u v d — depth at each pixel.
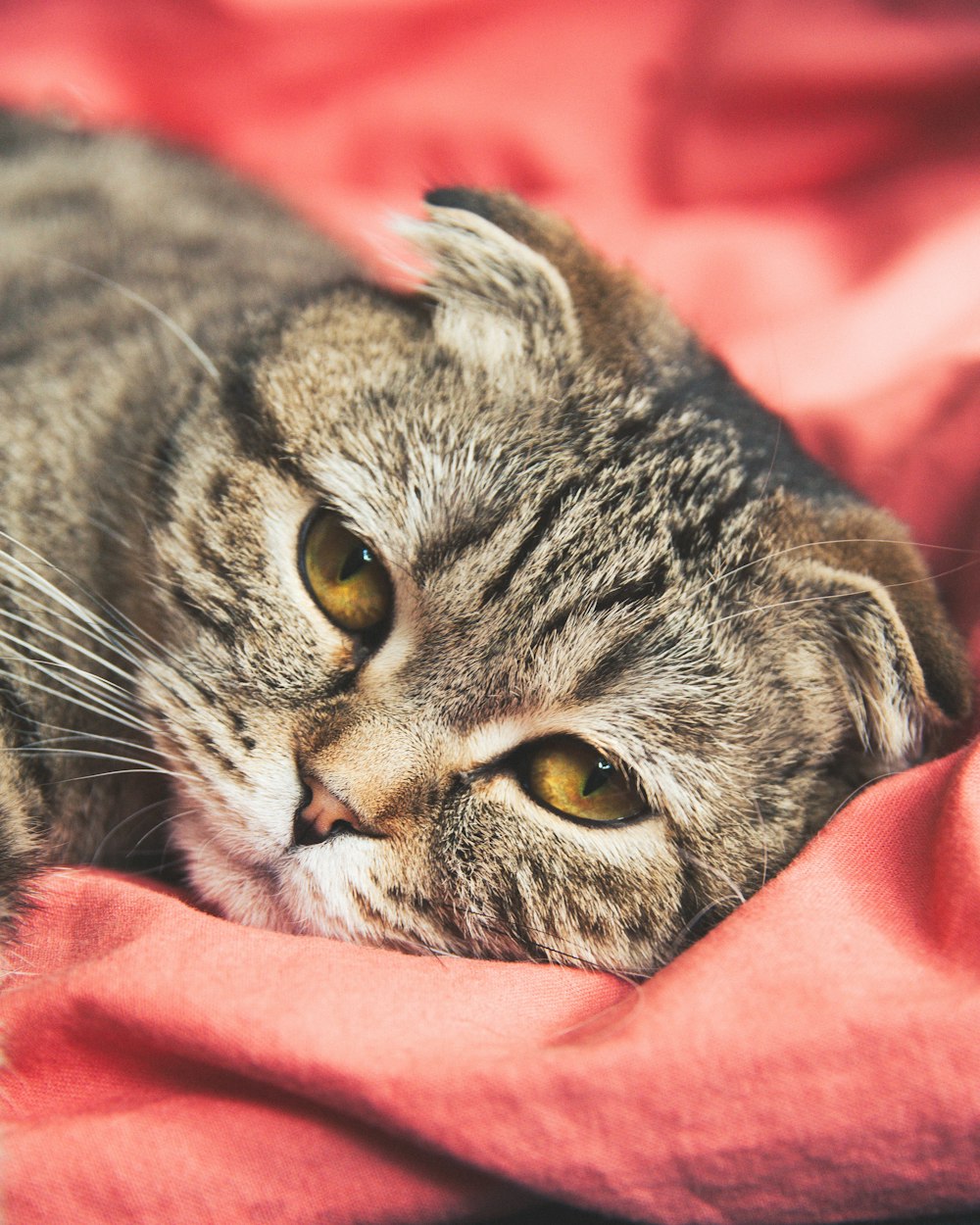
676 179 0.50
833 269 0.45
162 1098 0.27
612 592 0.31
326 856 0.31
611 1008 0.29
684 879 0.31
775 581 0.32
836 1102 0.26
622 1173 0.26
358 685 0.31
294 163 0.50
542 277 0.32
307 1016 0.27
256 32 0.50
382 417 0.32
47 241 0.39
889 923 0.29
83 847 0.33
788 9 0.49
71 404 0.34
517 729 0.31
